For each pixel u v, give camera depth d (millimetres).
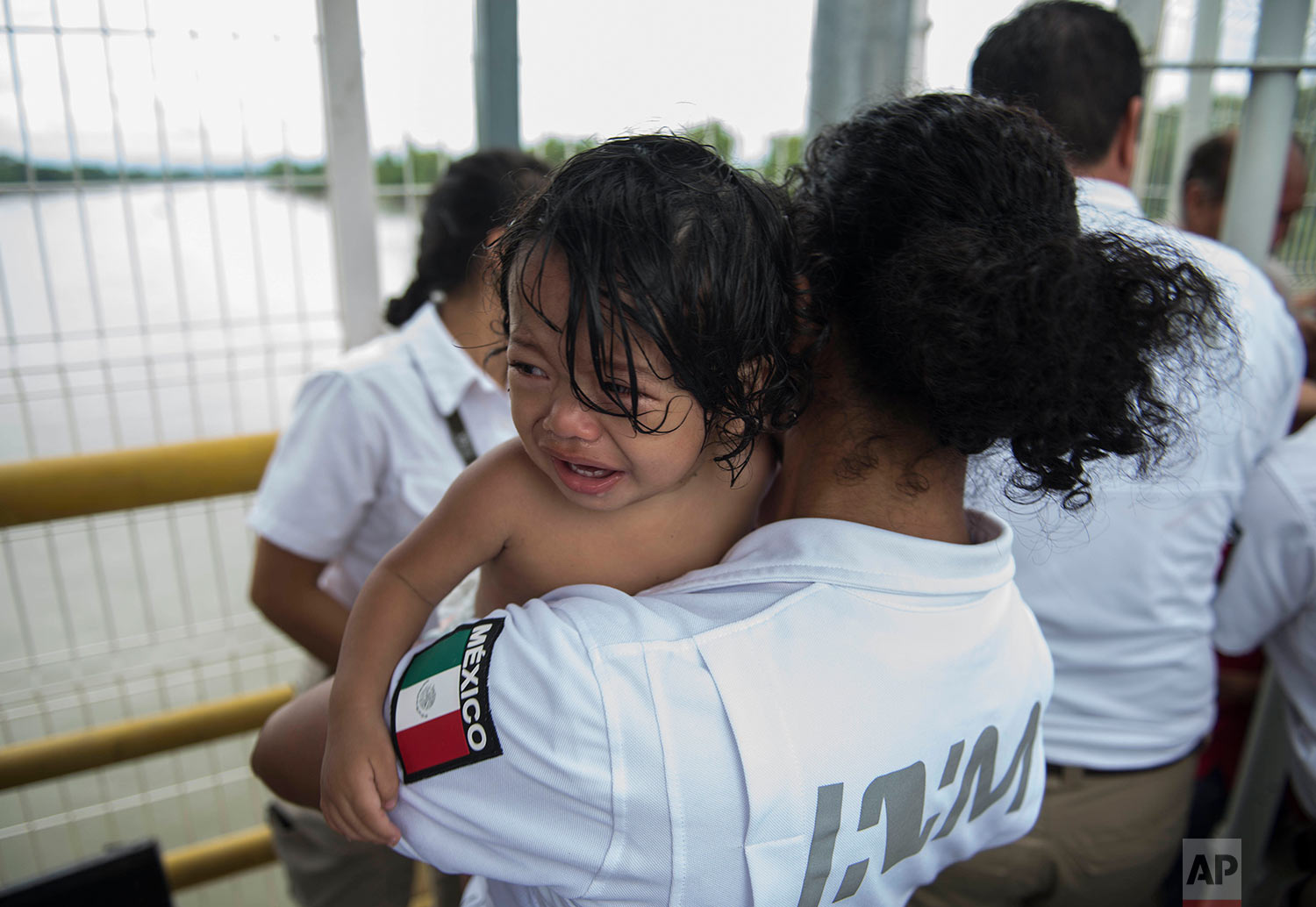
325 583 1621
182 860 2035
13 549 2041
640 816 631
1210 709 1549
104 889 1674
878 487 741
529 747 653
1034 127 716
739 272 649
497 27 1835
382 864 1730
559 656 657
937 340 621
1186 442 956
